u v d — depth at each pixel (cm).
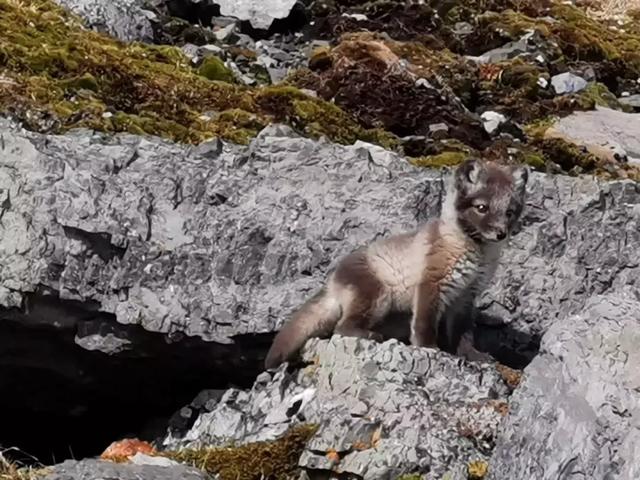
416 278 1286
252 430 1179
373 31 2072
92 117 1463
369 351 1157
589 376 914
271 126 1505
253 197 1370
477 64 2019
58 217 1305
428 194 1397
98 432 1421
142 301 1311
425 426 1070
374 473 1023
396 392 1105
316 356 1211
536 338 1401
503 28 2166
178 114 1558
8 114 1422
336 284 1277
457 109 1769
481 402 1114
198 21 2042
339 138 1605
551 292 1409
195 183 1360
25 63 1561
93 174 1335
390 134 1653
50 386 1368
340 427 1062
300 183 1391
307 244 1355
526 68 2000
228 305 1320
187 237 1336
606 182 1488
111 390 1377
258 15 2034
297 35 2053
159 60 1747
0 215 1303
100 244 1312
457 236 1281
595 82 2106
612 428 883
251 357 1339
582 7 2691
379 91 1744
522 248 1421
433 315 1288
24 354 1331
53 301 1300
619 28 2567
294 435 1092
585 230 1437
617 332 923
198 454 1094
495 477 963
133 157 1366
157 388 1379
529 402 954
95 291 1306
